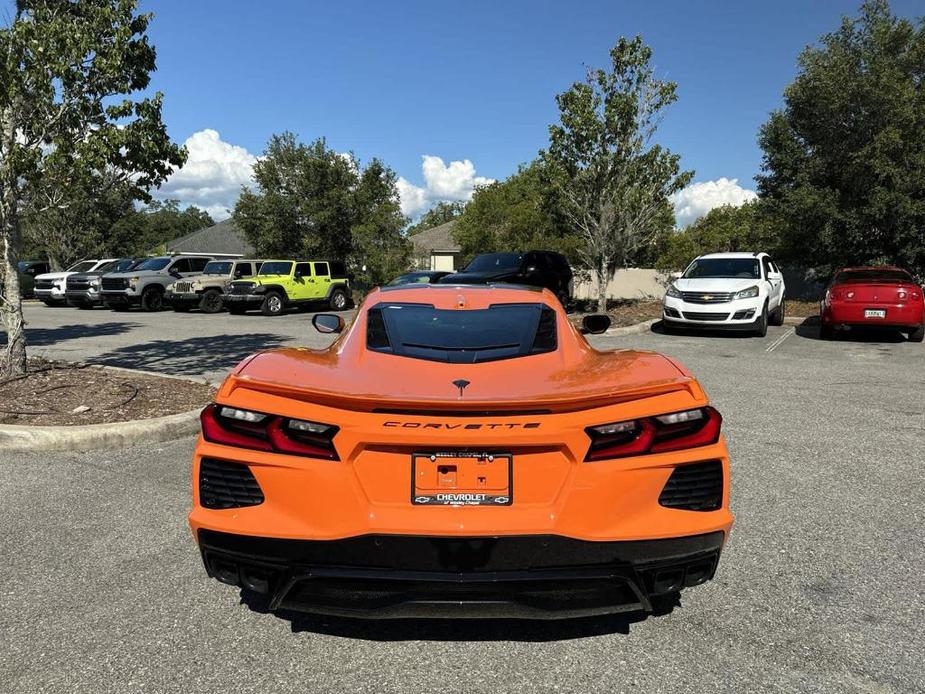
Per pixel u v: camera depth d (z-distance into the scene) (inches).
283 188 1179.9
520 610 92.2
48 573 128.6
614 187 682.2
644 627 110.1
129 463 197.3
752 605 117.3
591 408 95.0
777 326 639.8
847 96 724.7
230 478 97.7
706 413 98.9
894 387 322.7
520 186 1668.3
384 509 93.7
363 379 108.3
